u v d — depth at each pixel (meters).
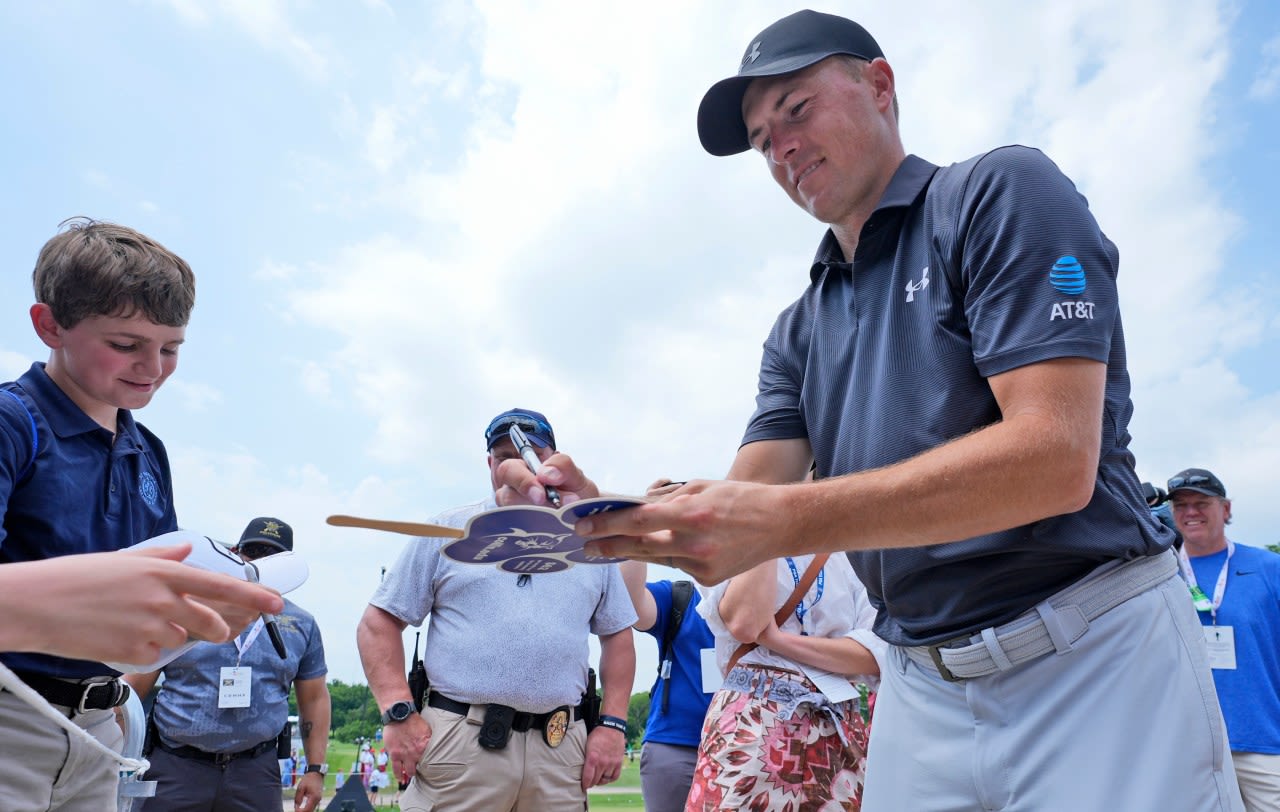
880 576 1.76
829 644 2.77
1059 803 1.47
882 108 1.95
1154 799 1.41
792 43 1.92
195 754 4.88
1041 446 1.33
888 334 1.76
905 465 1.37
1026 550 1.54
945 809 1.66
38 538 2.09
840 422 1.90
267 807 5.06
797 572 2.92
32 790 2.01
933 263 1.69
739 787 2.56
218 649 5.07
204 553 1.62
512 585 3.74
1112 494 1.54
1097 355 1.39
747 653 2.79
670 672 4.20
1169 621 1.53
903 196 1.77
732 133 2.17
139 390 2.24
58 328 2.17
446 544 1.32
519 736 3.55
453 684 3.56
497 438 3.65
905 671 1.78
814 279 2.13
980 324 1.51
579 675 3.80
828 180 1.91
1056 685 1.52
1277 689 4.91
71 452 2.19
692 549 1.29
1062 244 1.46
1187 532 5.39
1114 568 1.54
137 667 1.16
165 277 2.21
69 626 0.94
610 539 1.33
